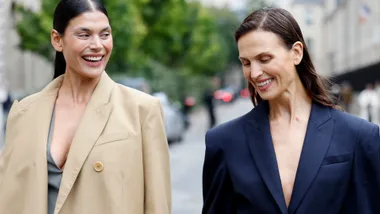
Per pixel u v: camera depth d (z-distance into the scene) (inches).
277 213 92.6
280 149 96.3
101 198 99.5
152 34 1155.3
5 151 106.3
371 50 1164.5
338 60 1694.1
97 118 103.4
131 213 101.0
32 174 101.3
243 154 97.2
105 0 752.3
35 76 1120.2
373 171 94.0
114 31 754.2
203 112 1373.0
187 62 1412.4
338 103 105.2
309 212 91.4
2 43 645.9
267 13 95.6
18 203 102.2
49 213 101.7
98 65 104.2
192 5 1339.8
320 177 91.8
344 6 1581.0
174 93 1099.9
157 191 104.0
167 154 108.1
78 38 102.4
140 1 1061.1
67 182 99.3
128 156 101.8
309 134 94.7
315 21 2303.2
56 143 103.5
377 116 764.0
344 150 93.4
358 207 94.1
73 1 102.5
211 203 102.7
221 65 1857.8
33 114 106.2
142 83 663.8
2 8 647.1
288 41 94.8
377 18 1143.6
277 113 99.0
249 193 94.7
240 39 95.9
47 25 771.4
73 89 107.2
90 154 100.7
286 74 95.3
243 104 1939.0
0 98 597.6
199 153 522.0
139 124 104.7
